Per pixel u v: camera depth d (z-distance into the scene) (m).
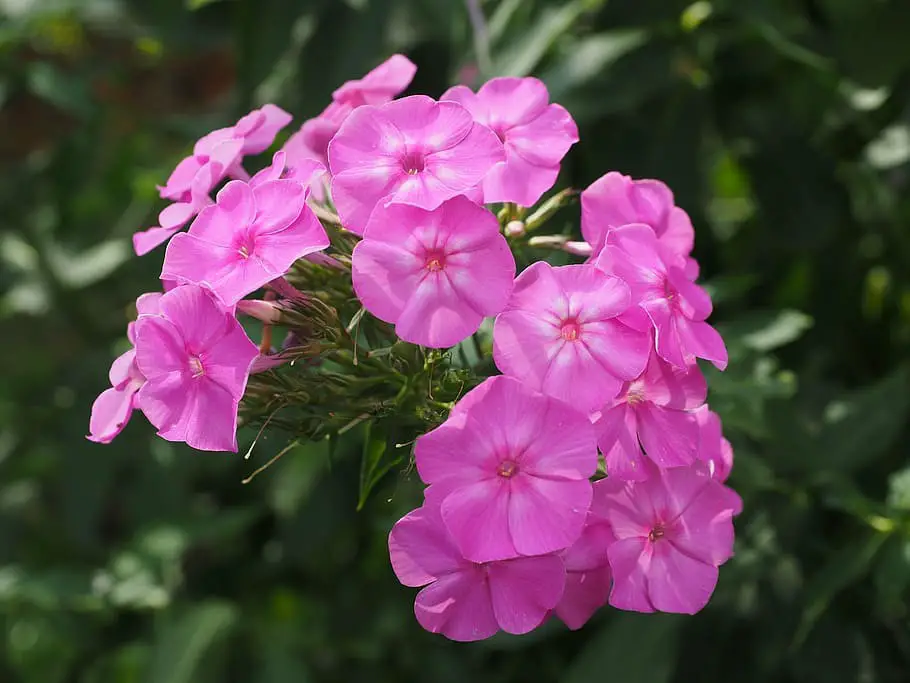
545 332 0.27
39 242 0.52
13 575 0.49
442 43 0.43
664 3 0.40
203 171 0.30
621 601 0.28
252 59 0.42
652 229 0.29
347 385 0.30
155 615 0.48
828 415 0.39
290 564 0.49
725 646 0.41
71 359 0.54
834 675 0.39
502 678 0.47
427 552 0.28
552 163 0.30
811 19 0.44
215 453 0.48
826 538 0.40
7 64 0.52
